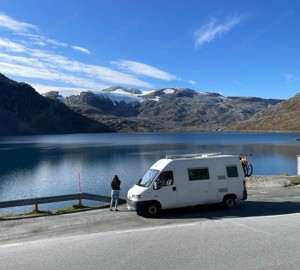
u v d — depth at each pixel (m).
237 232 12.58
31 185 47.47
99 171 60.47
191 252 10.13
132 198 17.91
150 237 12.44
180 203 18.06
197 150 105.88
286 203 20.17
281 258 9.23
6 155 97.56
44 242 12.52
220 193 18.77
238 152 94.75
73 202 35.62
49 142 179.62
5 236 14.65
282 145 125.94
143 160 78.31
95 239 12.55
